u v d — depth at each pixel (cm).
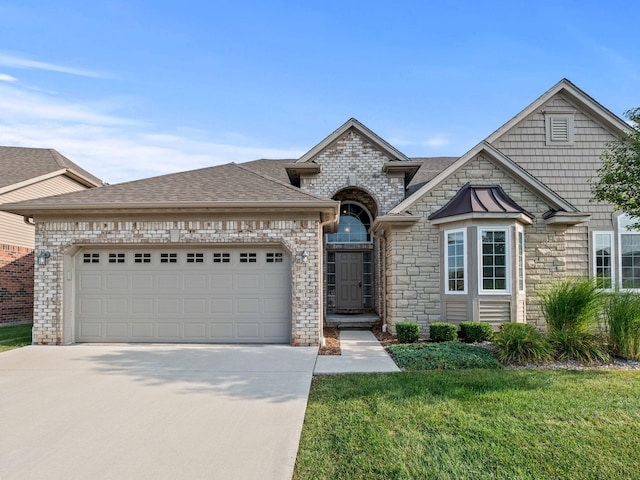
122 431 473
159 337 1023
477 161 1209
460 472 378
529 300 1172
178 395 605
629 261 1278
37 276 1017
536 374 707
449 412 522
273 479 369
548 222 1173
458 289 1122
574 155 1308
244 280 1027
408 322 1070
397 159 1505
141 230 1020
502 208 1084
